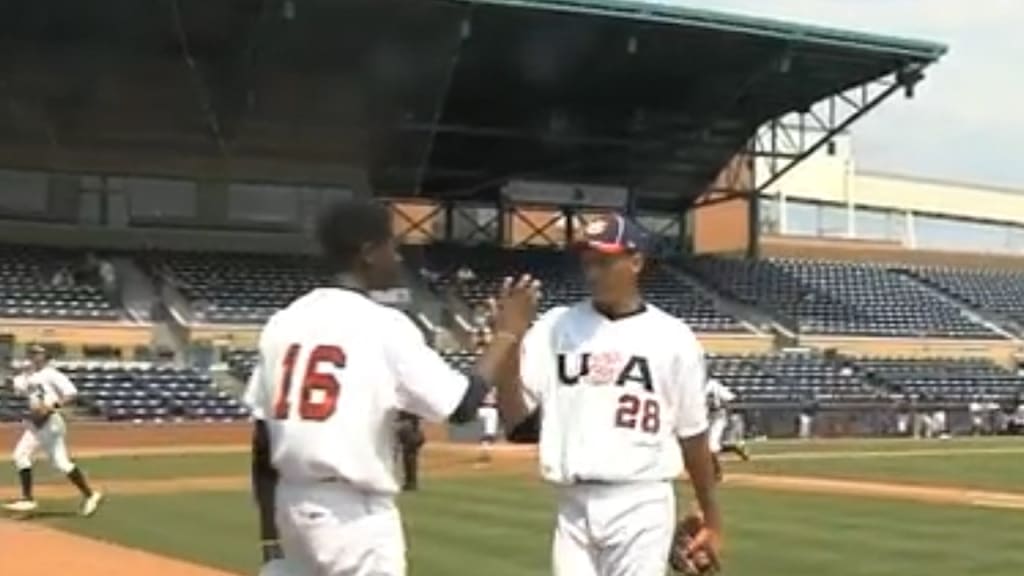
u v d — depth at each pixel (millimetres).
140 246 47312
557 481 6047
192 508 21203
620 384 5996
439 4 39875
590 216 7188
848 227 75750
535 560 15484
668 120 49156
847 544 17172
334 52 41781
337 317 5191
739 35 43688
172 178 47500
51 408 19750
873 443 44562
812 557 15898
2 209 45375
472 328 47750
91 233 46688
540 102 47031
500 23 41750
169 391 40000
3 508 20750
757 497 24016
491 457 34438
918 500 23484
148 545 16484
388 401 5160
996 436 50062
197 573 13805
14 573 13578
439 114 45750
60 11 38531
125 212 47125
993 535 18250
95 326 43500
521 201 52375
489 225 54156
